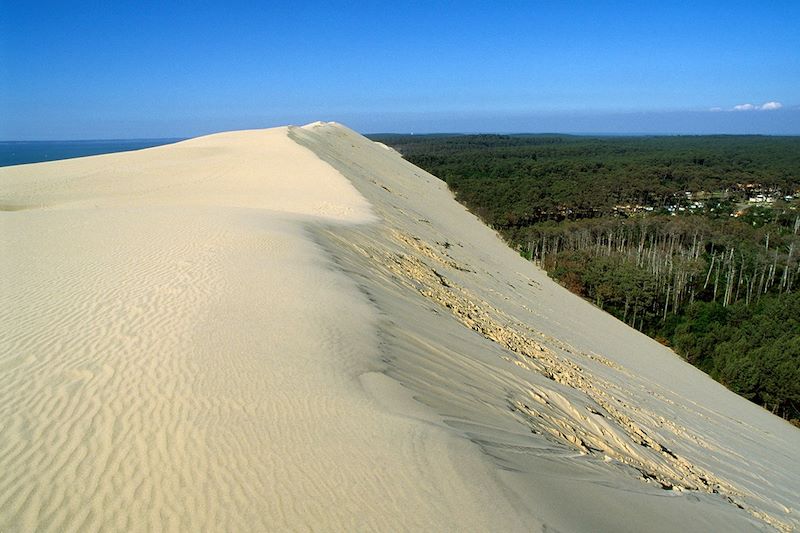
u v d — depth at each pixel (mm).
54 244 12781
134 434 5246
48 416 5473
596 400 12273
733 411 19328
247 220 16031
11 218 16406
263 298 9367
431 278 17781
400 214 29922
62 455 4891
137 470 4754
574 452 7961
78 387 6047
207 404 5844
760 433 17297
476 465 5512
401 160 88062
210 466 4875
